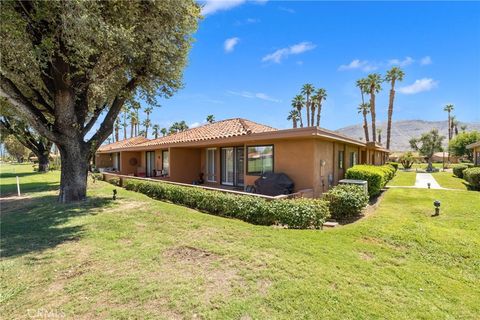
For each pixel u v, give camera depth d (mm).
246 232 6168
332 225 6867
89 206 9414
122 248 5297
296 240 5535
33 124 8977
